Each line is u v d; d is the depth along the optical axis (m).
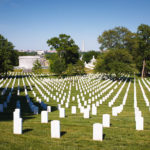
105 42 75.44
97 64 62.78
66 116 17.45
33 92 33.97
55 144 10.04
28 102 26.19
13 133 11.51
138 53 73.38
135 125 14.21
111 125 14.14
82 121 15.20
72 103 27.47
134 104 25.47
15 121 11.47
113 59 59.78
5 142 10.05
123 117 17.36
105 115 13.71
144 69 74.50
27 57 103.38
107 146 9.98
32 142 10.18
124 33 74.12
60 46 75.56
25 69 92.75
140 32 70.12
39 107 23.30
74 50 77.56
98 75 71.31
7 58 64.56
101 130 10.77
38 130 12.21
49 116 17.31
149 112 20.94
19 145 9.73
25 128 12.62
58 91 38.06
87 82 50.91
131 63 61.31
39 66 74.38
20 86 43.78
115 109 18.30
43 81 52.25
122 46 74.56
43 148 9.49
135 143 10.48
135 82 56.44
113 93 37.97
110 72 57.47
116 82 55.84
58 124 10.99
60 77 65.19
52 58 77.62
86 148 9.66
